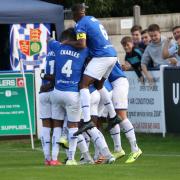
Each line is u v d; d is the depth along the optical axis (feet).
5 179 61.93
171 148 94.22
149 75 107.24
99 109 78.79
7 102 107.65
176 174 65.26
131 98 110.52
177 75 104.27
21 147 100.89
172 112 105.40
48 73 75.61
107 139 105.81
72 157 75.05
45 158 76.74
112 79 80.38
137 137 105.81
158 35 106.93
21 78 107.96
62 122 75.66
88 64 73.87
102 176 63.62
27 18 111.04
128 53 109.60
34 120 108.47
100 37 73.82
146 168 70.38
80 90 73.31
